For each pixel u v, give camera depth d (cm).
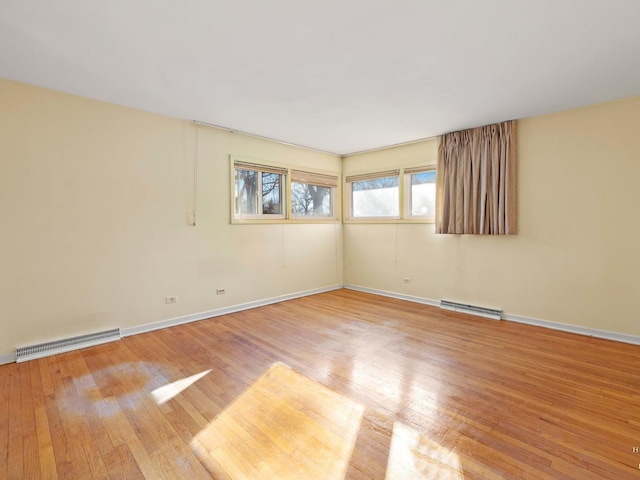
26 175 281
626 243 316
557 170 351
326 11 182
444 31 202
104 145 321
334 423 192
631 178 311
